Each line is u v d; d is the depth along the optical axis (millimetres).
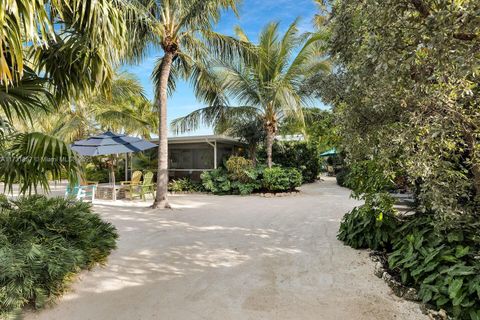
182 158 15406
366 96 2492
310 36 10875
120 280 3449
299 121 11445
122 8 6039
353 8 2406
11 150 2805
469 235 3051
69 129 13016
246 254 4355
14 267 2691
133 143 9523
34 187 3100
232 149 15859
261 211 7848
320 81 4352
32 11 1965
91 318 2658
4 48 2135
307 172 16406
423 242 3348
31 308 2787
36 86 3078
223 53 8602
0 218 3400
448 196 2420
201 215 7309
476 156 2461
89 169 15266
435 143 2217
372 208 4387
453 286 2607
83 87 3318
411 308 2809
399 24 1884
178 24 7945
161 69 8328
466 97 2113
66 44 2928
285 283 3373
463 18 1608
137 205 9008
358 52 2363
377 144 2699
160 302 2943
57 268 2945
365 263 3910
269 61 11664
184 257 4219
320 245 4734
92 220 4309
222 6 7566
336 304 2895
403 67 1867
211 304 2898
